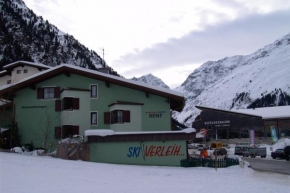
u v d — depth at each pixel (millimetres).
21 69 53625
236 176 19516
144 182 14961
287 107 86625
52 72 32125
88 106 32031
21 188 11320
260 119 82250
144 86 31344
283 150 45062
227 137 85750
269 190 13891
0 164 16891
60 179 13867
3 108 32312
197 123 90562
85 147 25359
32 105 32219
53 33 197750
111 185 13414
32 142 31406
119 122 30484
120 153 25297
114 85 32344
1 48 130125
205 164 24891
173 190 12867
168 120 31312
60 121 31344
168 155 25250
